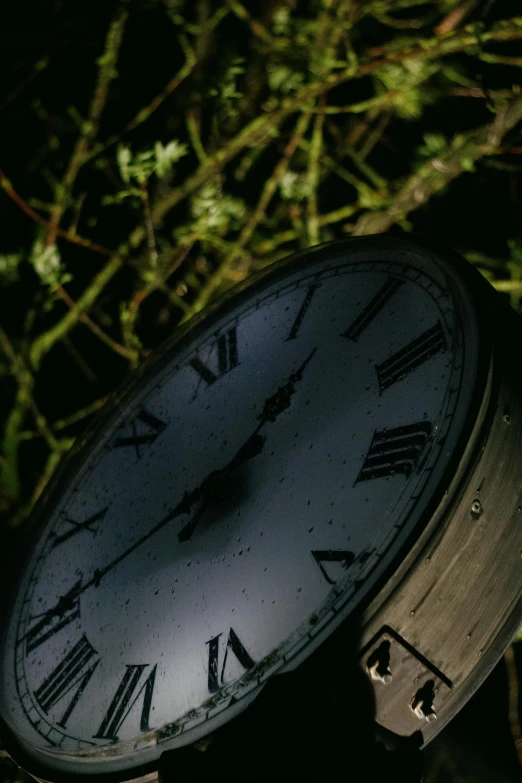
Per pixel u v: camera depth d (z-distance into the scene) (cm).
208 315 168
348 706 134
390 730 136
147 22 268
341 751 133
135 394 169
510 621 139
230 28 272
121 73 275
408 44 238
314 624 135
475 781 237
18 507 253
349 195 280
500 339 139
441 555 133
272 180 236
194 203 237
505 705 253
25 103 278
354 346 150
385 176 277
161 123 270
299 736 133
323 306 156
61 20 265
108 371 286
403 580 132
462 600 135
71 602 157
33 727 150
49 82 280
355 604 132
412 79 225
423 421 138
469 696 139
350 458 142
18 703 153
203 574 147
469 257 243
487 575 136
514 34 212
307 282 160
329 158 251
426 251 149
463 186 259
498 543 136
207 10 259
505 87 249
